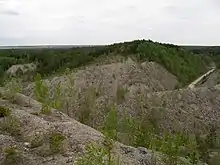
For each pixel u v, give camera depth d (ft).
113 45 286.25
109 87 211.82
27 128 50.16
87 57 267.80
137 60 260.83
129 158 43.68
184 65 295.48
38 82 67.31
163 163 45.03
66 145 44.52
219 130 151.02
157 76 252.21
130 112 154.61
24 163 40.14
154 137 58.13
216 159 75.92
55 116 57.88
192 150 53.62
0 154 41.60
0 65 311.68
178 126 147.43
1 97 65.00
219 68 298.15
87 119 111.34
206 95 177.17
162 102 165.99
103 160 36.76
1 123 50.08
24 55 342.44
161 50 286.25
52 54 313.53
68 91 101.96
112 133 45.68
